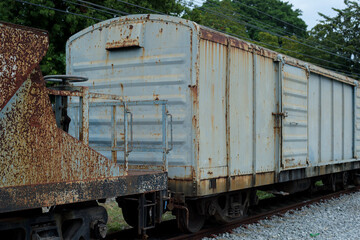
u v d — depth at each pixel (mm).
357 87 13344
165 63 6543
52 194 4223
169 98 6484
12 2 13508
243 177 7547
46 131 4227
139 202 5484
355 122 13109
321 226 8281
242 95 7609
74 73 7461
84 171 4609
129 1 15133
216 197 7293
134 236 6836
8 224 4215
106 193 4848
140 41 6699
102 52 7121
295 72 9492
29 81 4094
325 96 11297
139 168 6574
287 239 7207
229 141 7121
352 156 12992
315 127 10641
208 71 6660
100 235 5066
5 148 3865
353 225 8391
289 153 9031
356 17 31031
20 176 3967
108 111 7031
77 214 4906
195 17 18031
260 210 9555
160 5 16297
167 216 8867
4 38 3816
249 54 7863
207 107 6625
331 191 13461
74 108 7137
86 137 4723
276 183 9484
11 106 3930
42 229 4555
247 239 7051
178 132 6418
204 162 6512
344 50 29984
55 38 14570
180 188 6375
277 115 8680
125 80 6883
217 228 7414
